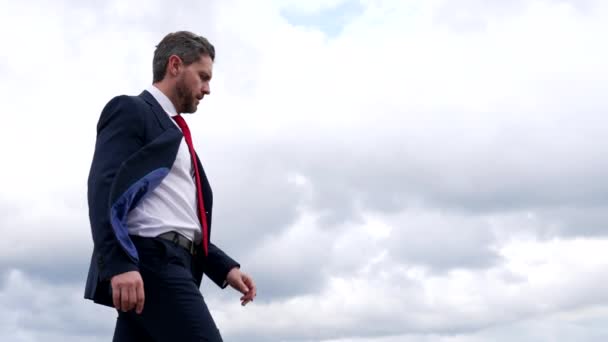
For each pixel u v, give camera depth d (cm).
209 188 368
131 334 345
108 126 336
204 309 334
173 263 335
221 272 380
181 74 362
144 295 317
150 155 332
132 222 332
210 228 368
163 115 351
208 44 372
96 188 315
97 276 317
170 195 344
